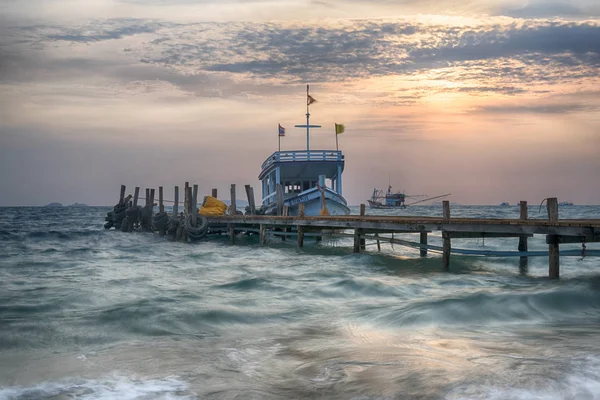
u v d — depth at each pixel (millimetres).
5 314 18219
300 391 11086
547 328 15977
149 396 10906
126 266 32750
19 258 38000
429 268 27516
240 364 12906
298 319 17469
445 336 15156
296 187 54062
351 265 30125
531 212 143750
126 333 15805
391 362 12742
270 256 36625
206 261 34812
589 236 19359
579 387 10797
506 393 10562
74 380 11867
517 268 28141
